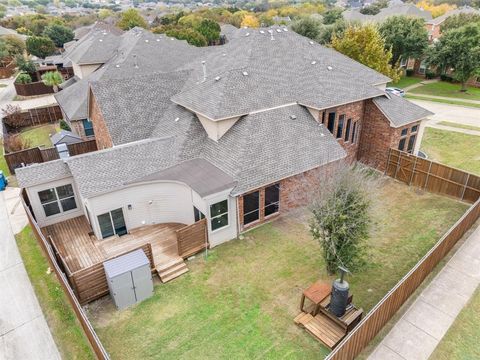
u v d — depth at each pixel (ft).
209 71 93.20
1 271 58.03
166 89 89.66
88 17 475.31
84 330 45.09
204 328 46.11
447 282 51.65
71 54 161.79
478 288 50.57
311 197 55.11
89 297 49.83
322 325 44.80
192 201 62.03
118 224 63.82
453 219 67.92
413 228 65.77
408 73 217.36
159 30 259.19
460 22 221.87
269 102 75.10
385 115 81.92
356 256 48.55
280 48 94.32
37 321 48.21
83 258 58.18
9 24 358.02
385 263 57.00
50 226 67.67
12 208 76.79
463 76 168.25
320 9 527.40
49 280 55.36
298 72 87.15
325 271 55.31
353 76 89.10
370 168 80.64
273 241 62.90
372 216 49.06
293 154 68.85
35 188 63.67
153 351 43.21
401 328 44.21
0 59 229.86
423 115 86.22
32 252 62.08
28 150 93.35
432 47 178.70
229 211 60.90
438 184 76.59
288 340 43.96
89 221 66.59
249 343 43.75
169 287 53.21
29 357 43.19
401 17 189.98
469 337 42.88
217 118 67.10
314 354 42.04
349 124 84.43
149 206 65.26
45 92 177.47
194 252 58.85
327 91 79.46
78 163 63.16
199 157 69.56
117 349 43.57
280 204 69.10
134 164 65.46
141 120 81.46
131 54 130.93
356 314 44.16
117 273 47.32
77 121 109.09
